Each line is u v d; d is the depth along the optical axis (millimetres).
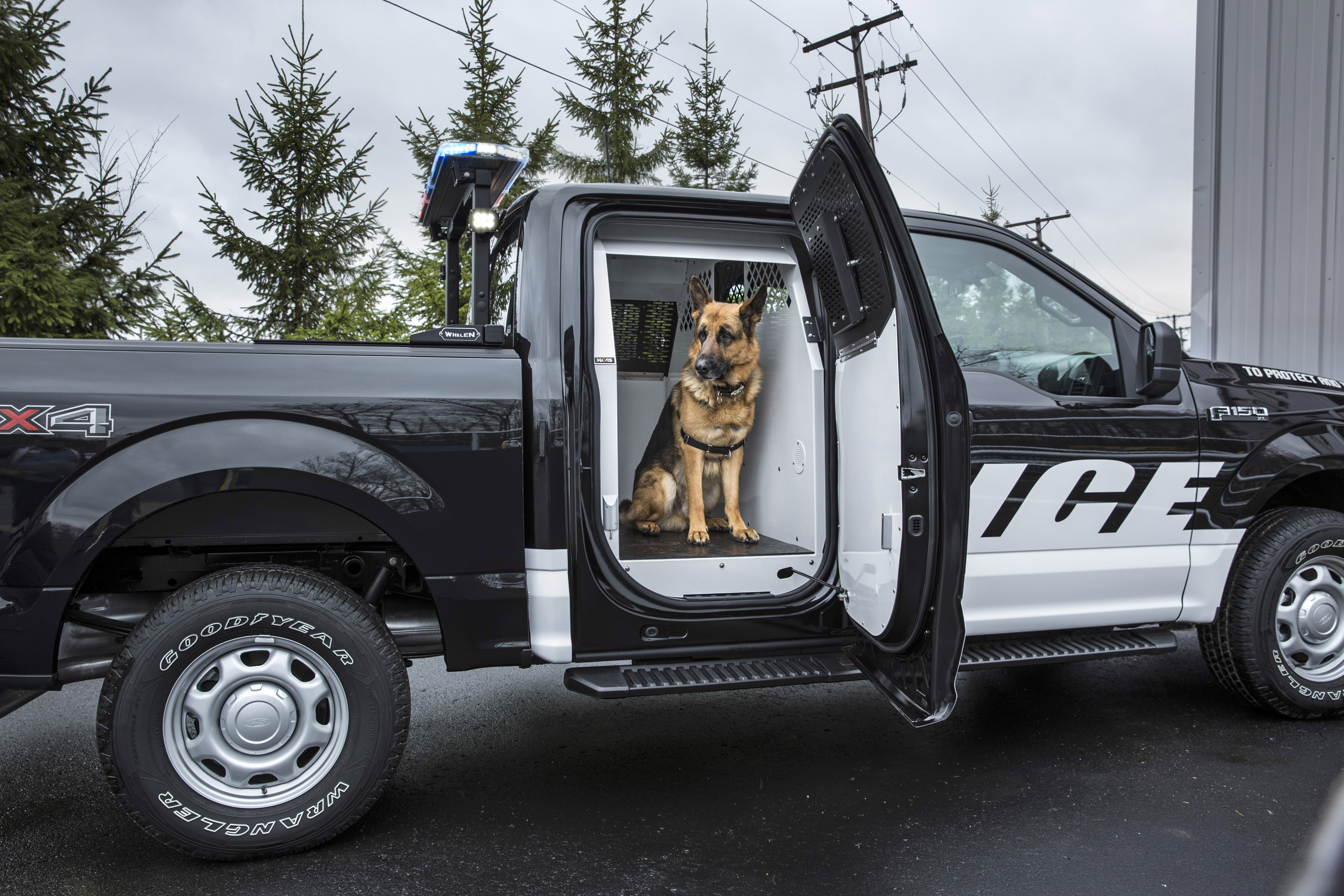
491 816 2367
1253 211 5172
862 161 2123
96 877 2016
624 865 2062
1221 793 2424
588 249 2420
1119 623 2828
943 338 2041
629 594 2375
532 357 2322
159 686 1968
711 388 3184
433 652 2586
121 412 1953
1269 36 5039
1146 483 2783
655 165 16188
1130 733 2951
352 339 9664
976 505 2590
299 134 9516
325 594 2084
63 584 1927
